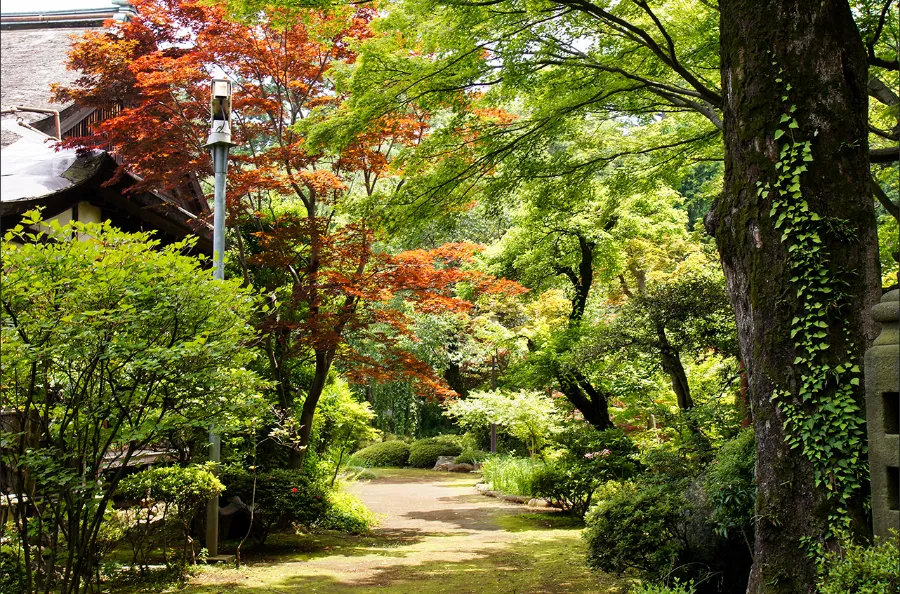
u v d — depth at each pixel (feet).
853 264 14.92
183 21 33.53
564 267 50.49
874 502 13.39
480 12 22.76
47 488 17.43
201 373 17.75
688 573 21.15
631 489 29.01
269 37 33.60
